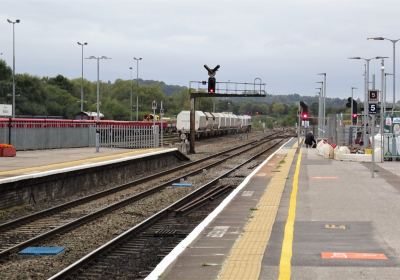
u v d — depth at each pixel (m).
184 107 169.25
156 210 19.61
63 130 42.72
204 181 28.75
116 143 45.03
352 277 8.52
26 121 39.81
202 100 170.62
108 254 12.66
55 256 12.52
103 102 143.88
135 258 12.30
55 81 145.75
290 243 11.05
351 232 12.21
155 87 172.12
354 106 67.62
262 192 19.81
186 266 9.43
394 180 23.56
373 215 14.52
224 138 90.56
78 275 10.84
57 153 36.16
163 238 14.58
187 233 15.09
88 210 19.38
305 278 8.47
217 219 14.23
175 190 25.11
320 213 14.90
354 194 18.89
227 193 23.80
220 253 10.33
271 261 9.58
